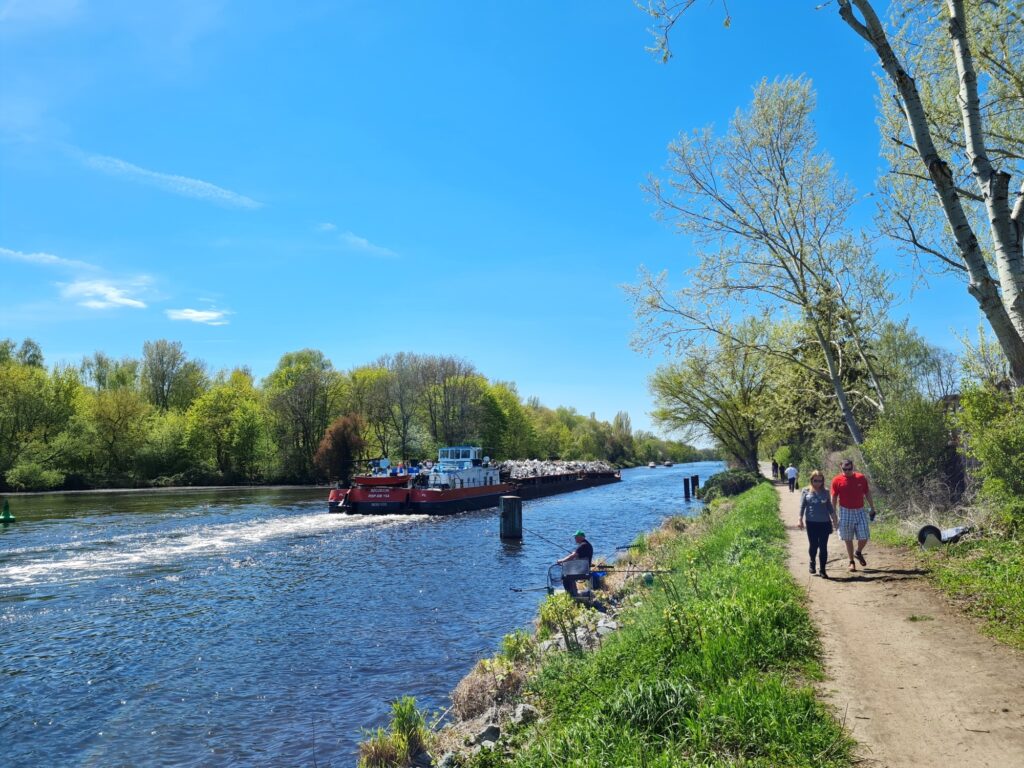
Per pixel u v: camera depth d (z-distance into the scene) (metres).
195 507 42.38
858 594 8.98
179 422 72.44
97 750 8.35
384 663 11.46
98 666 11.57
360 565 21.55
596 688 6.64
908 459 15.05
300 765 7.83
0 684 10.71
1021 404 9.80
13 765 8.00
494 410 84.31
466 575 19.62
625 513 39.00
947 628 7.12
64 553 23.77
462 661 11.48
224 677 10.92
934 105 13.20
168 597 16.94
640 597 11.79
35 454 59.75
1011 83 11.69
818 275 18.98
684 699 5.47
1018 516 9.98
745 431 44.34
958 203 6.63
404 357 80.81
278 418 74.88
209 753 8.20
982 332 13.66
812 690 5.43
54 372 67.62
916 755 4.50
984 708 5.11
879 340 21.80
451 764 6.49
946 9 9.43
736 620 7.04
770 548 13.14
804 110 18.48
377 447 76.44
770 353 20.97
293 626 14.00
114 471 67.00
